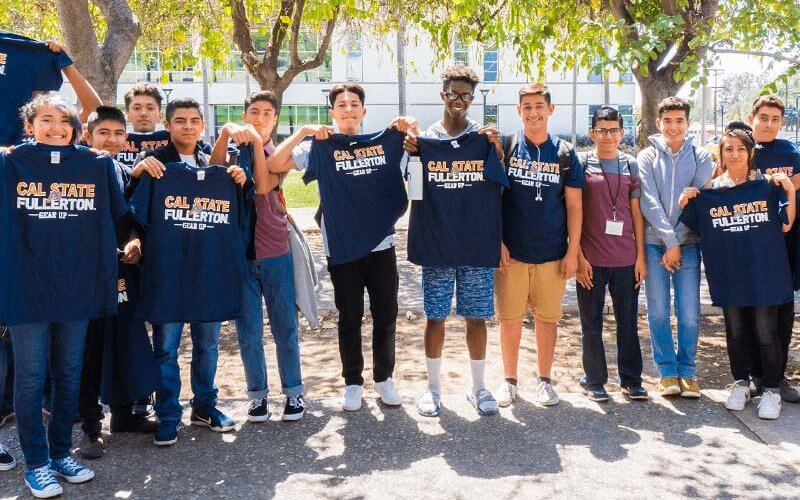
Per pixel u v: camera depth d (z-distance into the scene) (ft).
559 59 31.35
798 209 15.49
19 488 11.81
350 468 12.48
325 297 26.21
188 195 13.04
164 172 12.92
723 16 29.12
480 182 14.24
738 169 14.99
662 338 15.78
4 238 11.17
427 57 129.49
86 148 11.89
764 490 11.52
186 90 134.51
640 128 27.94
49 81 14.24
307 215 48.65
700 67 24.32
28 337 11.51
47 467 11.83
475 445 13.35
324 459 12.85
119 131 13.55
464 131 14.70
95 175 11.82
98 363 13.24
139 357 13.15
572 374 17.87
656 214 15.15
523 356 19.31
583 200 15.38
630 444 13.32
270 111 15.02
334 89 14.67
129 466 12.67
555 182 14.80
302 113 139.54
